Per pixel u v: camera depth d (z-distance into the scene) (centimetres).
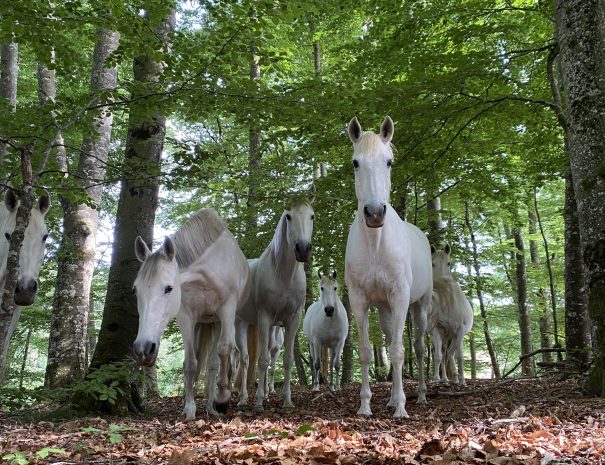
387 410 541
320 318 1045
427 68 827
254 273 711
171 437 384
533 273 1803
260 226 1062
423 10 823
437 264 980
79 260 1026
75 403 606
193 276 520
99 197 1069
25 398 576
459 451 262
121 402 620
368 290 508
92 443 372
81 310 1017
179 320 543
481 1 836
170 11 611
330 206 865
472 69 733
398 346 498
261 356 645
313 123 673
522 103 832
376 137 483
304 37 1302
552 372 688
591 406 454
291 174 1109
